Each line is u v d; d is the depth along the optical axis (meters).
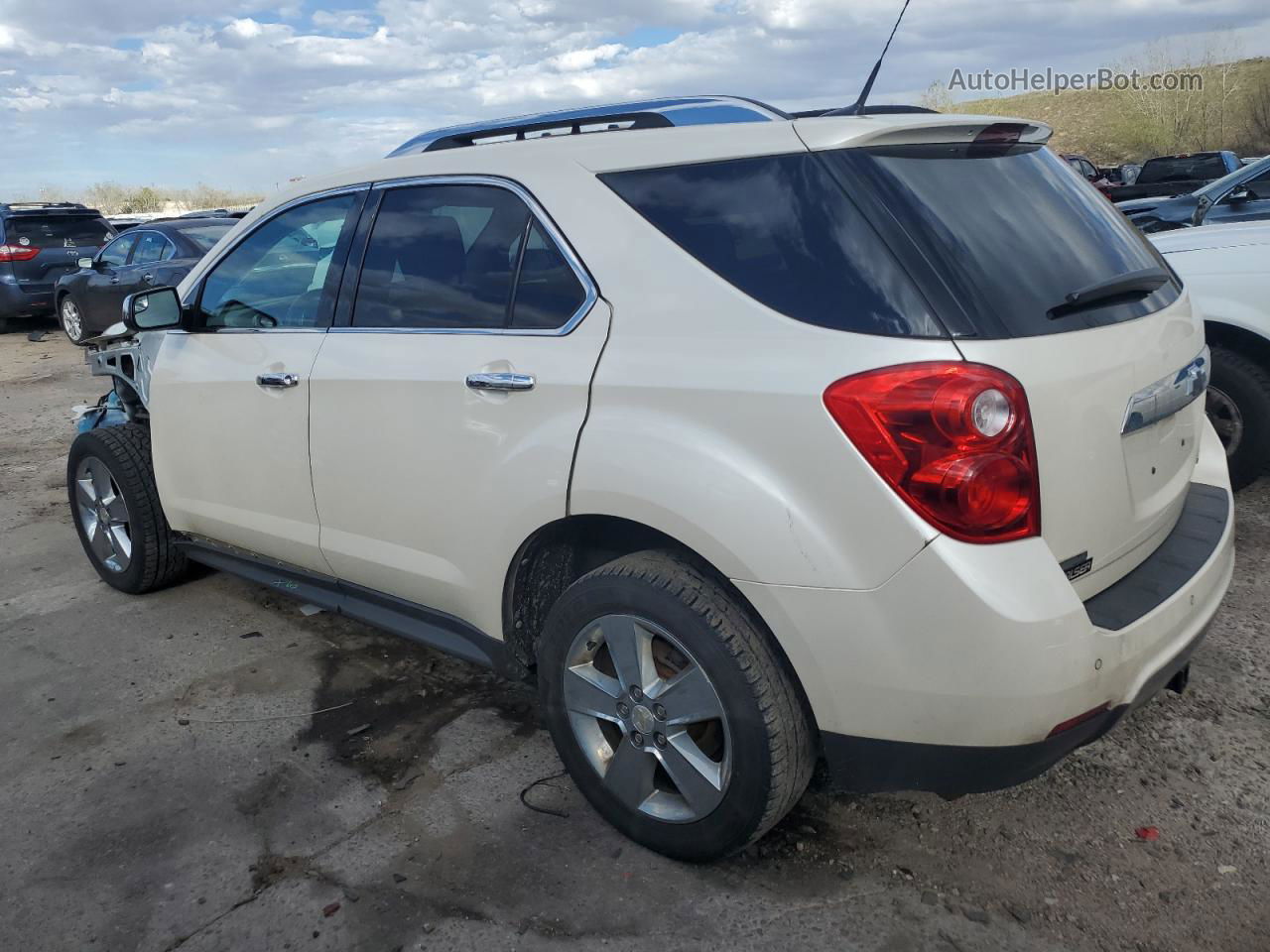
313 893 2.38
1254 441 4.42
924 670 1.94
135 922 2.31
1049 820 2.56
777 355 2.05
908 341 1.94
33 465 6.68
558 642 2.48
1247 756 2.80
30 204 13.56
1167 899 2.27
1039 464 1.94
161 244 10.90
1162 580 2.26
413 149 3.19
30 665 3.68
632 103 2.77
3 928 2.30
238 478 3.44
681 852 2.38
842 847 2.49
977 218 2.18
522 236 2.58
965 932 2.19
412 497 2.80
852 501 1.94
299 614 4.07
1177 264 4.56
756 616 2.14
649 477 2.17
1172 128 45.06
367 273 3.00
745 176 2.25
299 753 3.02
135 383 4.08
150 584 4.21
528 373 2.45
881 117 2.38
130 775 2.92
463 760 2.94
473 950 2.19
